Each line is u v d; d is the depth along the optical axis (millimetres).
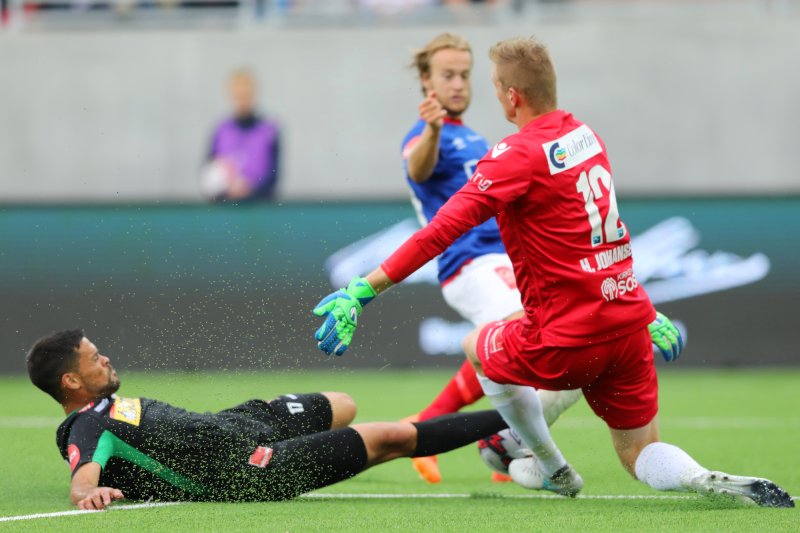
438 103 19766
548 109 15438
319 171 47375
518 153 14828
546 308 15250
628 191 46844
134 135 48188
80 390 16391
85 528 13781
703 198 42344
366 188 47375
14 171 48312
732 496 15047
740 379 40688
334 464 16344
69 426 16156
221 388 26734
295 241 42000
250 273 41219
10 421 29672
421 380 40062
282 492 16438
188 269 41375
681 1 48031
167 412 16266
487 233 21109
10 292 41906
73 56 48250
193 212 42062
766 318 42344
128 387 29953
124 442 15836
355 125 47312
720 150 46750
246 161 43938
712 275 42375
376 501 16922
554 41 46812
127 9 49062
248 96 44156
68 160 48250
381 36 47312
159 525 13969
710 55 46625
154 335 40812
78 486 15414
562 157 14984
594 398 16062
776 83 46562
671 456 15438
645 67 46719
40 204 41969
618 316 15141
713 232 42344
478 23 47250
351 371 41656
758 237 42312
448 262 21328
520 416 16484
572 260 14984
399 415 30516
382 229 42062
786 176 46594
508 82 15438
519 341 15617
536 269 15188
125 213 41969
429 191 21516
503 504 16547
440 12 47625
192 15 48938
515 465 17859
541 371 15484
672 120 46781
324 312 14461
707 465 21500
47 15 49375
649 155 46875
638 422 15914
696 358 42500
